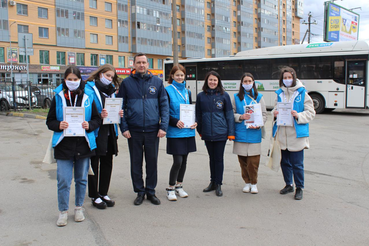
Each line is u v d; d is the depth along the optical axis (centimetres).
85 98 365
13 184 517
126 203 441
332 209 419
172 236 340
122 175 576
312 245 321
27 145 841
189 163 665
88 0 4697
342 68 1523
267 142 923
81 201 380
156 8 5475
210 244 322
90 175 414
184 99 459
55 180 541
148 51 5388
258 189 504
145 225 368
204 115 471
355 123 1262
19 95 1709
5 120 1397
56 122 353
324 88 1561
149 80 434
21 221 376
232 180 553
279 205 434
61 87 364
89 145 368
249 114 462
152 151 437
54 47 4406
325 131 1070
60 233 345
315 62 1584
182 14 6116
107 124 411
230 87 1817
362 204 438
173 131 448
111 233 346
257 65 1741
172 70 465
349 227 364
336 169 619
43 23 4300
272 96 1703
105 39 4922
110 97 420
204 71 1894
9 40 4034
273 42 8369
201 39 6431
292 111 449
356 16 3731
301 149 451
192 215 398
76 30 4597
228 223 374
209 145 483
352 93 1505
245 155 476
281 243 325
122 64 5159
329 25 3312
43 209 414
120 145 862
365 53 1477
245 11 7438
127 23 5162
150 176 442
